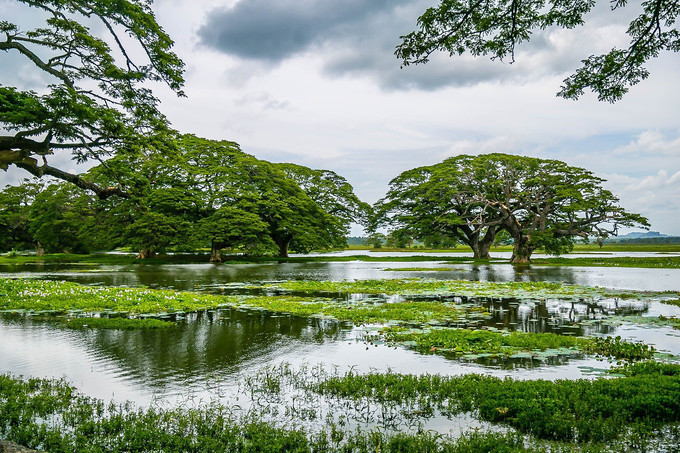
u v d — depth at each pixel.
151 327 12.29
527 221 51.22
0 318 13.54
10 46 12.82
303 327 12.32
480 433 5.55
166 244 49.75
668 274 30.77
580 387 6.75
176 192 48.47
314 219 57.09
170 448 5.15
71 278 28.36
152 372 8.30
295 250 64.12
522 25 7.23
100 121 12.86
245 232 48.19
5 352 9.66
